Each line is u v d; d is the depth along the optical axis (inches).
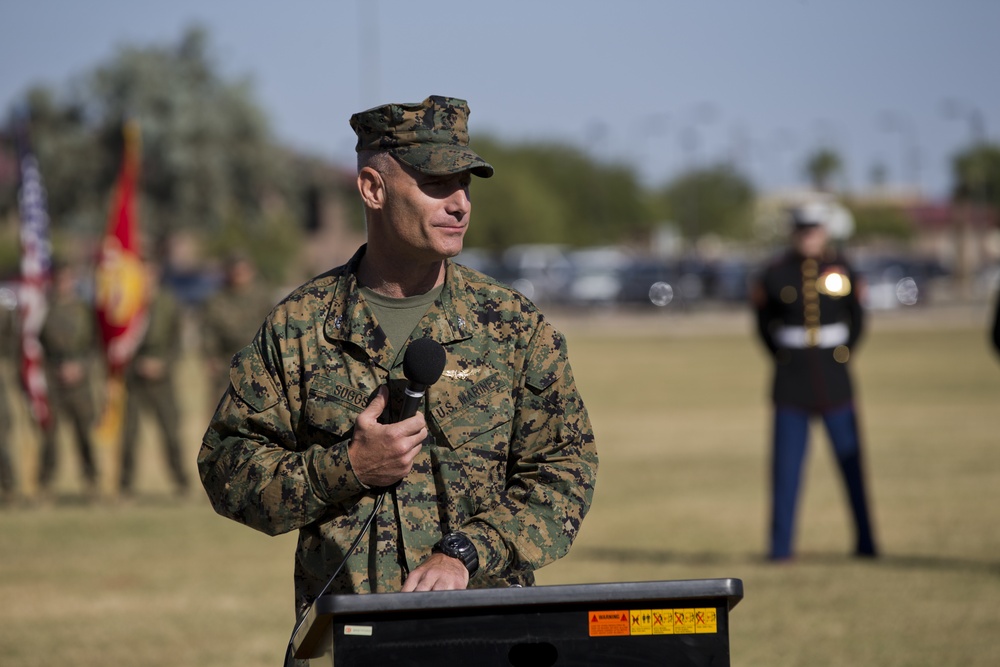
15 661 509.0
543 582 626.8
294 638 215.2
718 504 878.4
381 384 247.4
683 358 2314.2
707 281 4030.5
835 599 589.0
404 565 241.4
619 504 881.5
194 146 3922.2
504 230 5885.8
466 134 250.5
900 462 1026.7
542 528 241.0
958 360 2053.4
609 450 1171.9
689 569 663.1
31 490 985.5
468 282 257.9
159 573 691.4
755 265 4082.2
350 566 241.3
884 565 664.4
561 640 200.1
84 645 534.6
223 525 855.1
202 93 4018.2
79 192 3870.6
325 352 250.2
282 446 250.2
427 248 246.1
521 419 252.4
